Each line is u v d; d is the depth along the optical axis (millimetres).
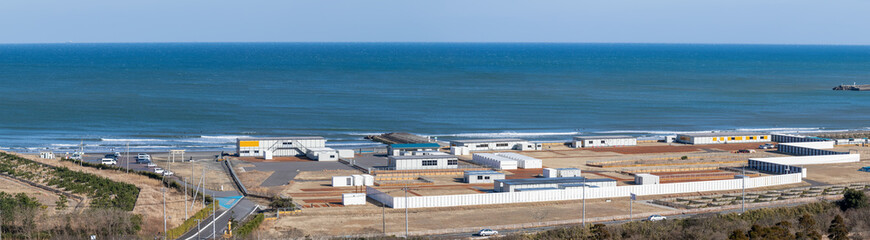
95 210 119375
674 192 150750
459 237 115500
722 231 114562
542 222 124500
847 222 123438
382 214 130250
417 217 128500
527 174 173375
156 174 162250
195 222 122000
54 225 116125
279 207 132250
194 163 184625
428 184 159375
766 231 105438
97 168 172000
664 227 117188
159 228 117688
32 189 145500
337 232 117812
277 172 171500
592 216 129875
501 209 134875
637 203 140875
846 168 183625
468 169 176500
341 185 155875
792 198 145500
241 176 166000
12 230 112875
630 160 194125
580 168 181875
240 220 125812
